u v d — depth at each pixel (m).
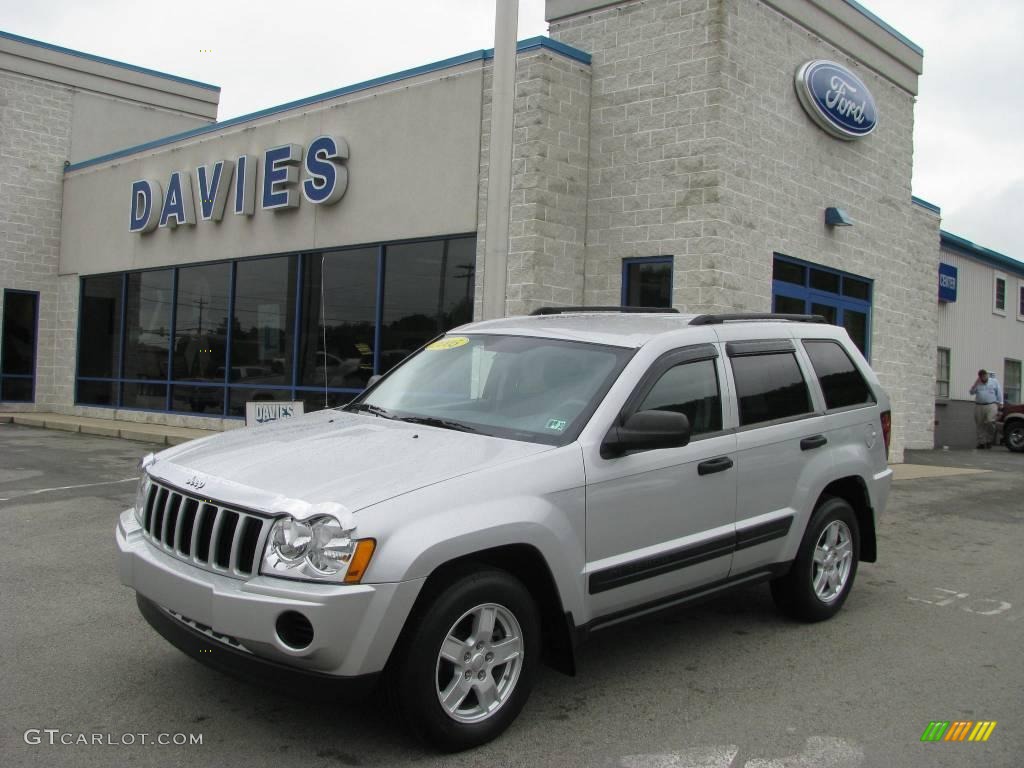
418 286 13.02
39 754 3.69
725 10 11.17
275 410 11.10
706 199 11.20
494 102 7.99
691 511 4.76
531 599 4.02
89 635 5.14
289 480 3.82
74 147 21.06
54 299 20.69
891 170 14.98
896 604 6.45
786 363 5.70
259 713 4.15
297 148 14.55
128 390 18.53
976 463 17.25
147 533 4.18
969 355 24.97
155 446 14.61
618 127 11.99
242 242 15.67
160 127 22.64
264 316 15.40
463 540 3.69
